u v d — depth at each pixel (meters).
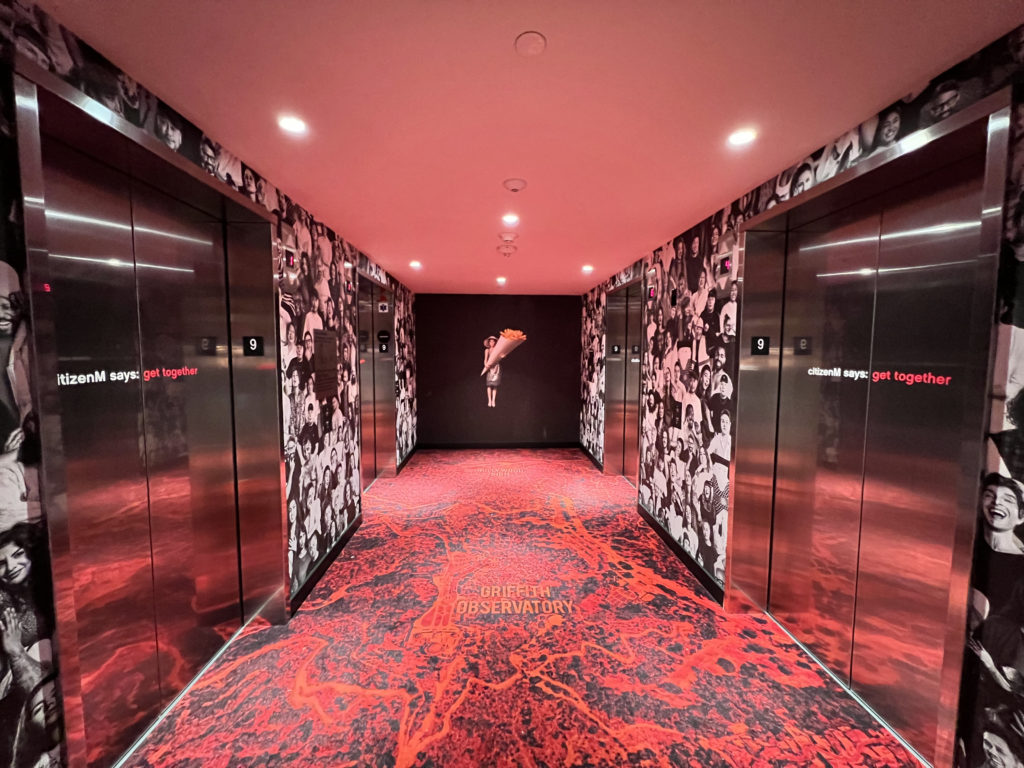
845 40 1.38
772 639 2.59
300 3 1.24
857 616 2.17
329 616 2.79
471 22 1.32
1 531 1.18
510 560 3.59
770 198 2.49
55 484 1.28
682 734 1.92
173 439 2.12
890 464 1.99
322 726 1.95
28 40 1.23
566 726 1.95
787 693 2.16
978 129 1.43
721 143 2.09
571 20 1.31
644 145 2.12
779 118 1.87
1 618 1.19
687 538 3.50
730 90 1.67
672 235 3.73
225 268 2.52
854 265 2.19
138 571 1.91
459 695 2.13
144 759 1.79
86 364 1.66
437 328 7.84
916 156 1.65
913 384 1.88
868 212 2.10
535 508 4.86
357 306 4.24
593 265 5.12
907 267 1.90
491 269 5.43
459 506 4.92
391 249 4.33
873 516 2.08
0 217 1.16
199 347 2.31
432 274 5.82
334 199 2.85
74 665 1.35
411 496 5.28
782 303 2.72
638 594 3.07
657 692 2.16
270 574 2.69
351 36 1.38
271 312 2.56
